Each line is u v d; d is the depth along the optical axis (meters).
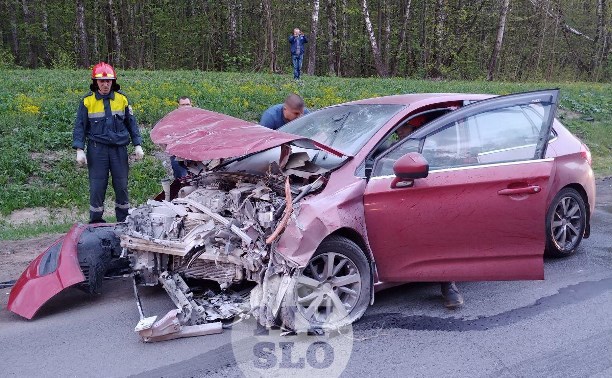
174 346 4.23
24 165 10.47
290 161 4.68
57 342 4.37
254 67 35.94
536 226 4.79
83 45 35.44
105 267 5.14
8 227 8.23
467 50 39.12
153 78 21.73
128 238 4.81
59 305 5.18
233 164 5.36
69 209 9.27
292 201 4.32
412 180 4.58
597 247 6.75
